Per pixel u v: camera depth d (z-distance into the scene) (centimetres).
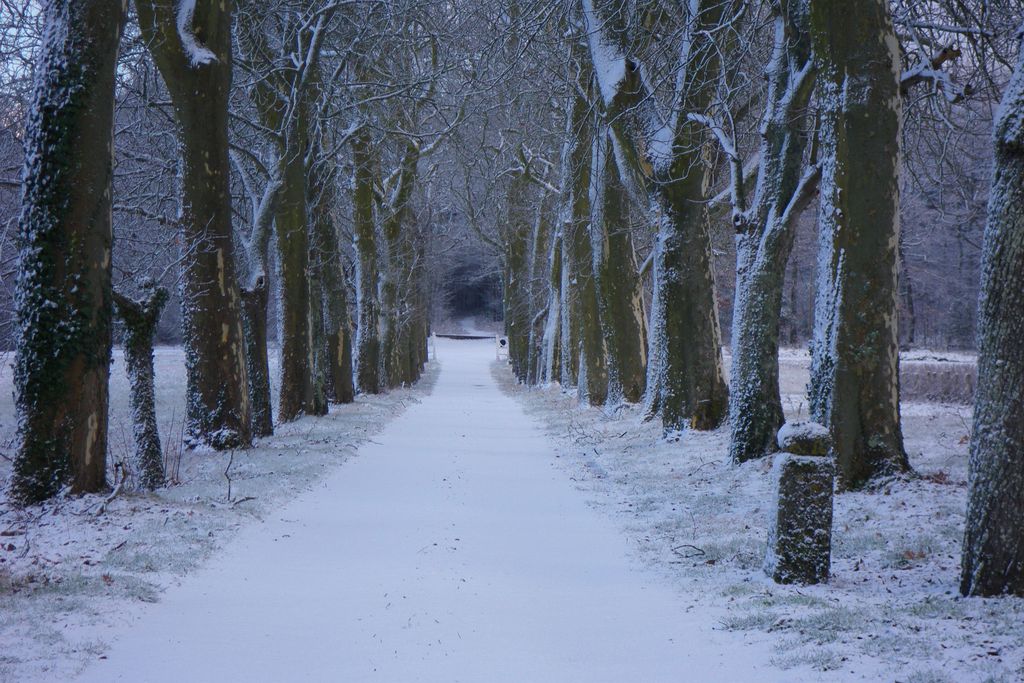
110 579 856
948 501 1156
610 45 1916
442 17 2447
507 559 1030
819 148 1595
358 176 3872
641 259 3625
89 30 1192
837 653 632
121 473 1251
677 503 1351
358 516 1290
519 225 4809
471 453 2078
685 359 1994
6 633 690
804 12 1481
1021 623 664
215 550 1030
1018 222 729
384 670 654
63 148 1186
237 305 1909
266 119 2456
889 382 1277
